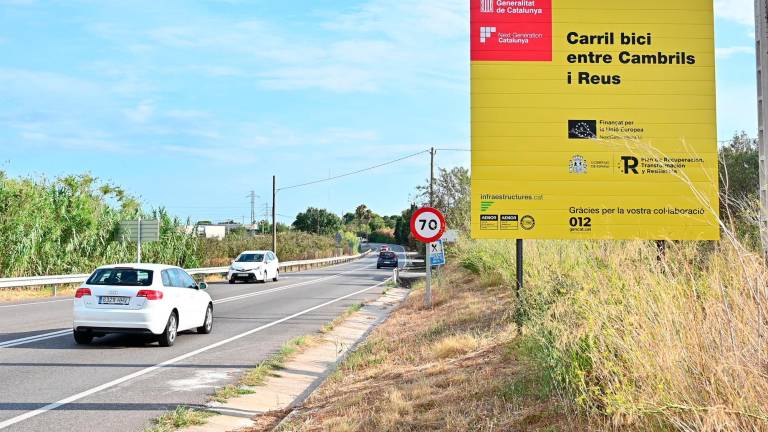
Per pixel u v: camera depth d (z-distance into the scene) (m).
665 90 9.98
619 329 5.45
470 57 10.19
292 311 21.34
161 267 14.16
